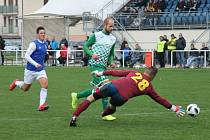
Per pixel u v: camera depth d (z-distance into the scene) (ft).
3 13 515.91
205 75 161.17
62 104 90.27
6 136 59.00
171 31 238.07
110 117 70.79
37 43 81.41
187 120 71.10
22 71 181.27
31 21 258.78
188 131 62.34
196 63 199.31
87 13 245.24
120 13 250.16
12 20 511.81
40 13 246.88
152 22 241.55
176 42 201.77
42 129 63.72
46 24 257.34
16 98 99.91
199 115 75.72
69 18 250.57
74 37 313.12
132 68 194.90
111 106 69.36
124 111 80.43
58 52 216.74
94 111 79.87
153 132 61.72
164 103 66.33
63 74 167.22
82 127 65.26
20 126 65.98
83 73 171.42
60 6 251.19
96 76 67.21
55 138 57.77
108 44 72.79
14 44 382.01
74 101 72.13
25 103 91.66
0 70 186.91
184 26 236.43
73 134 60.29
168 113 78.07
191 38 235.20
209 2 247.09
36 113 78.54
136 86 64.80
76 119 67.82
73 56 220.02
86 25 247.29
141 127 65.36
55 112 79.66
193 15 237.66
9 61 229.86
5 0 523.29
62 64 216.74
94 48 72.74
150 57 200.75
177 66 202.28
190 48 220.23
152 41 240.94
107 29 72.95
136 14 244.63
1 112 79.56
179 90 115.24
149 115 76.02
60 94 107.86
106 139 57.16
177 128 64.64
